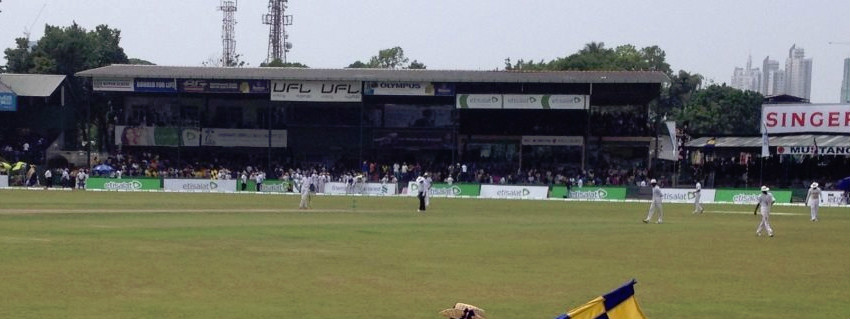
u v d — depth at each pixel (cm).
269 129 8444
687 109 13075
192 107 9006
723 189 7300
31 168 8138
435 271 2300
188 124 8975
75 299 1806
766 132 7662
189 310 1706
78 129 9888
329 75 8131
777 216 5106
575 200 7244
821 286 2122
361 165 8219
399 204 5994
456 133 8606
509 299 1888
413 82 7975
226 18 13788
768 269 2434
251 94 8531
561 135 8756
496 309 1770
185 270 2244
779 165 8506
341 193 7919
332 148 9081
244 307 1747
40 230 3325
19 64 10719
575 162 9000
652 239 3319
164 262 2394
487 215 4784
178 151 8456
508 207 5803
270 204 5656
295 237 3173
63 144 9231
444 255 2666
